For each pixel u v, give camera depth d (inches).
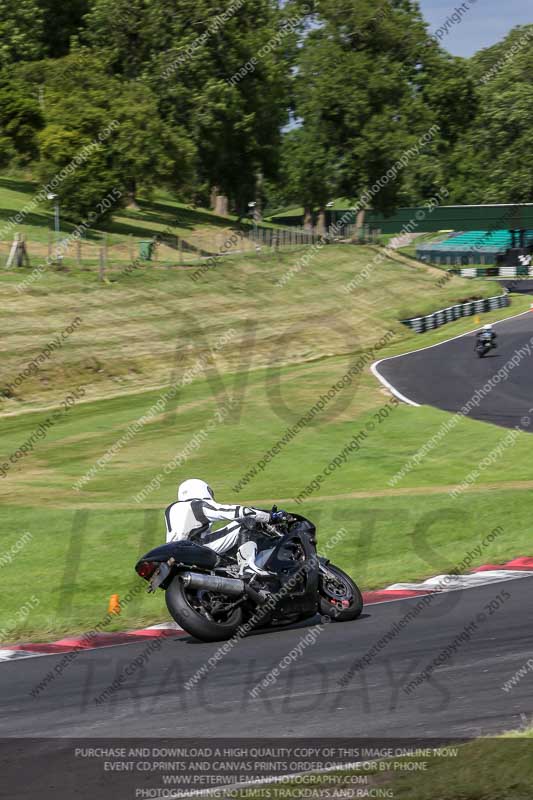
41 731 442.3
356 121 5201.8
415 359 2711.6
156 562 625.0
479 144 6127.0
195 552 631.2
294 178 5531.5
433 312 3513.8
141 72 5319.9
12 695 528.4
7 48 5152.6
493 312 3811.5
